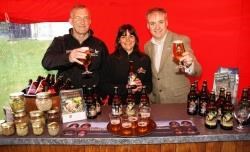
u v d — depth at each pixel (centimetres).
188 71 259
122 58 303
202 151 224
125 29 294
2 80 418
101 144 218
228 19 364
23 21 366
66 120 243
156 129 227
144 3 362
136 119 229
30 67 416
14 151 228
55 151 226
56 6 362
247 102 238
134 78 276
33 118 223
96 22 369
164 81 316
